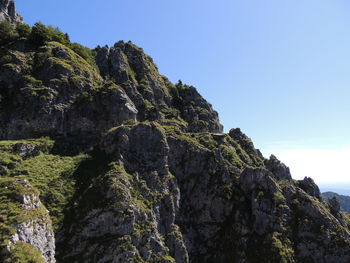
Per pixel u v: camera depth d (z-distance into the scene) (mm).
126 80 130375
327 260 87688
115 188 75250
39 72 109250
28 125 96438
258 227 89750
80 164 87562
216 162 102938
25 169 79500
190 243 90625
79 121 104250
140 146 92625
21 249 49406
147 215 76938
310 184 111812
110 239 68938
